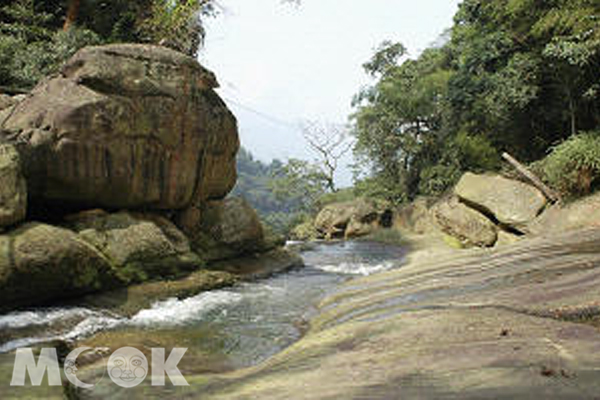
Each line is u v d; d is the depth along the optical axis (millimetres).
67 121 6473
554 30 12164
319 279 8992
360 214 20297
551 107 13875
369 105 25188
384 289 5930
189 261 7531
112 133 7000
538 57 13125
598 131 11148
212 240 9172
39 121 6492
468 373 2209
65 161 6469
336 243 17266
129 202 7578
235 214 9672
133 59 7652
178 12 15703
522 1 12633
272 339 4672
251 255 10016
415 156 23875
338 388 2242
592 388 1879
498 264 5762
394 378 2279
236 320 5500
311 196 29844
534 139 15391
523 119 14945
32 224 5496
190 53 16250
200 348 4336
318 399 2117
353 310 4879
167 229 7879
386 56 28797
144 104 7578
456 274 5758
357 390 2174
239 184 85125
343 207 21312
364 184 25797
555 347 2463
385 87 23766
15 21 14461
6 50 11320
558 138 14633
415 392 2047
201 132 8734
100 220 6859
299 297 6961
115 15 16312
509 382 2031
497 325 3029
